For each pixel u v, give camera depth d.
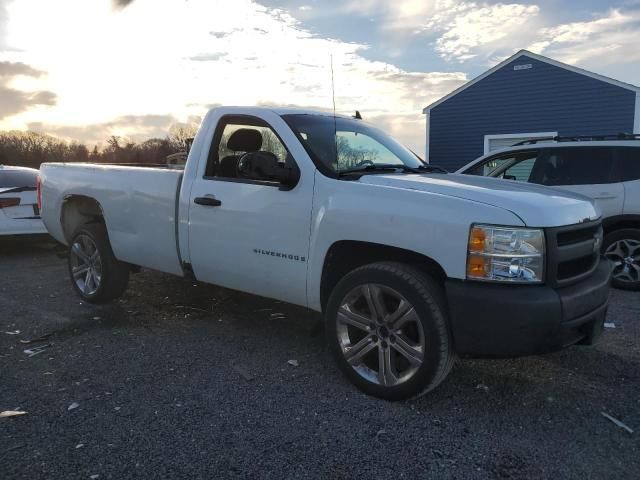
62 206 5.96
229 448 2.94
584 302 3.24
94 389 3.66
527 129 20.05
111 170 5.30
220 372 3.96
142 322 5.13
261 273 4.13
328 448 2.95
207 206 4.39
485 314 3.05
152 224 4.87
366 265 3.57
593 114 18.66
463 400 3.52
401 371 3.50
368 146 4.50
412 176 3.90
